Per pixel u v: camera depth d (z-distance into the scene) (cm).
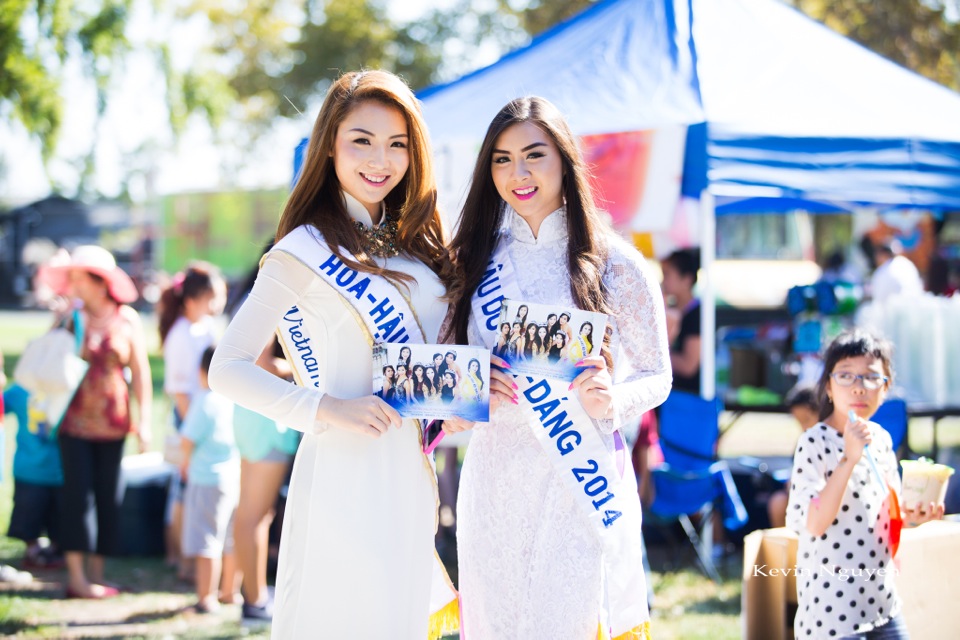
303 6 2025
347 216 233
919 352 543
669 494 469
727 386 643
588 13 588
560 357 223
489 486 238
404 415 218
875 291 703
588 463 230
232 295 432
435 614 251
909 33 1304
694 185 437
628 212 450
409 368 219
